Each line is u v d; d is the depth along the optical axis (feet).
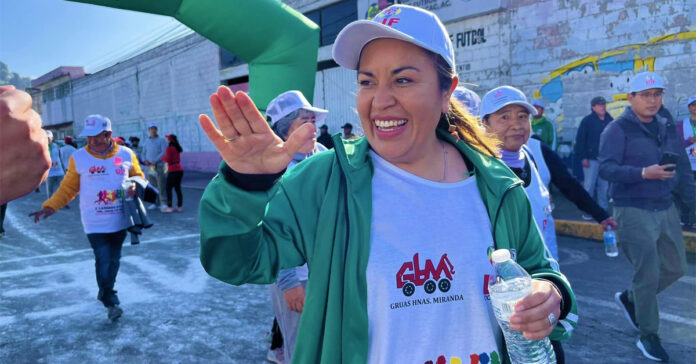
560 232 23.66
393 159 4.21
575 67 30.37
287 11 13.15
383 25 3.72
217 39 12.41
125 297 15.67
